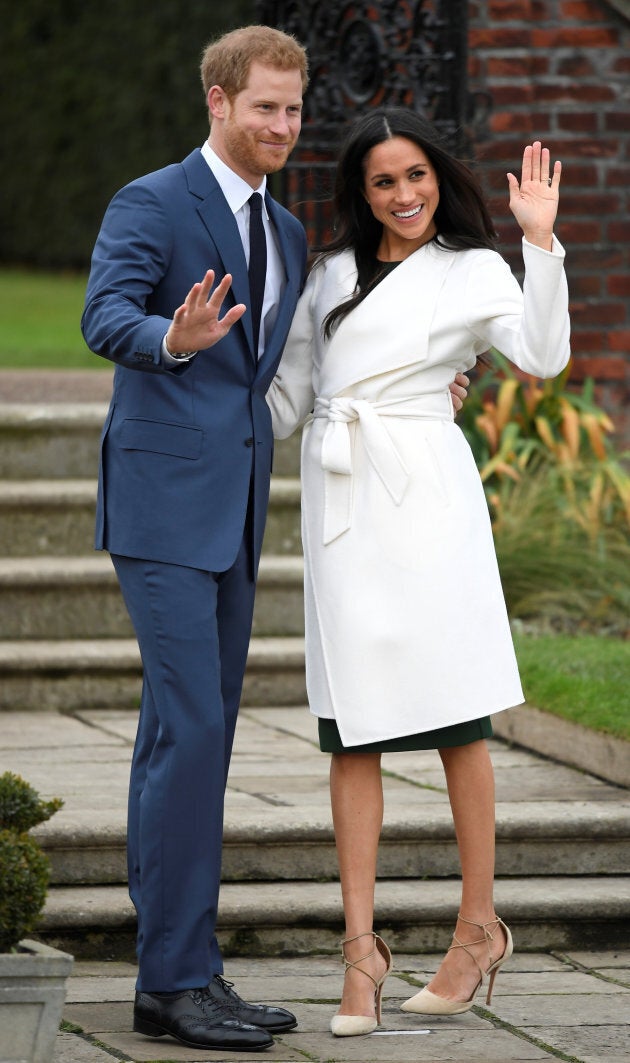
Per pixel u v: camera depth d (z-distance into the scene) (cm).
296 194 2305
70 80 5400
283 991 1118
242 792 1379
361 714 1047
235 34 1044
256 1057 975
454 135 2008
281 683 1831
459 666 1049
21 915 877
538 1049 998
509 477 2139
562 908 1237
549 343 1020
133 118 5191
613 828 1307
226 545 1039
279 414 1127
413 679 1047
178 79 5044
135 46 5150
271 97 1030
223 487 1044
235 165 1057
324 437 1073
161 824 1009
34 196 5631
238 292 1050
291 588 1917
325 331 1084
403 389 1070
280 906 1202
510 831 1291
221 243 1045
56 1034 871
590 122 2277
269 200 1090
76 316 4238
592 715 1488
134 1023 1018
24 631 1861
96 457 2034
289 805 1327
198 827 1012
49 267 5716
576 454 2156
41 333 3753
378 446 1055
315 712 1085
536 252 1012
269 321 1079
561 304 1021
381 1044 1005
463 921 1070
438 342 1066
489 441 2178
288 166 2275
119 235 1028
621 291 2298
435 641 1048
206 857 1015
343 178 1075
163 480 1032
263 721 1733
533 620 2027
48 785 1380
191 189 1045
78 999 1088
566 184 2284
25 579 1842
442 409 1084
